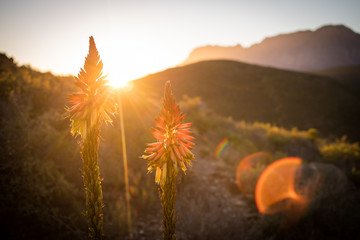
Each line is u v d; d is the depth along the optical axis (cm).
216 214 453
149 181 566
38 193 392
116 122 724
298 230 439
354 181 761
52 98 690
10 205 364
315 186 576
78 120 166
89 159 166
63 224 380
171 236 176
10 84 611
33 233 354
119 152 602
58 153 490
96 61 171
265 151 1022
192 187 576
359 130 3322
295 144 1204
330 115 4009
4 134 426
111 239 408
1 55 778
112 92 174
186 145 174
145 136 684
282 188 548
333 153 1095
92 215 168
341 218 458
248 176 674
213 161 824
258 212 505
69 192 441
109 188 516
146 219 473
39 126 511
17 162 404
